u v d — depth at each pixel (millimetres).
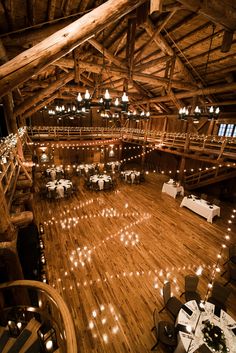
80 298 4680
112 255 6145
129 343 3814
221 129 10570
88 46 7414
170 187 11039
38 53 2033
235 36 6027
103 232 7363
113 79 12156
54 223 7883
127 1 2143
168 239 7086
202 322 3340
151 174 15578
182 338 3094
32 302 4137
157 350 3705
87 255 6098
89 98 4414
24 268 4551
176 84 8875
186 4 2322
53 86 7492
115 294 4812
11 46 4867
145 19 3986
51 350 2936
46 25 4797
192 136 11336
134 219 8398
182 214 9008
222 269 5738
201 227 7977
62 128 15703
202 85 9562
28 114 9945
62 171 12742
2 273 3811
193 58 8156
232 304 4629
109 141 16203
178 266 5789
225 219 8734
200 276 5430
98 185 11250
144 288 5008
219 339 3047
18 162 4812
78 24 2104
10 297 3898
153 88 12398
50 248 6375
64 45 2113
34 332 3293
